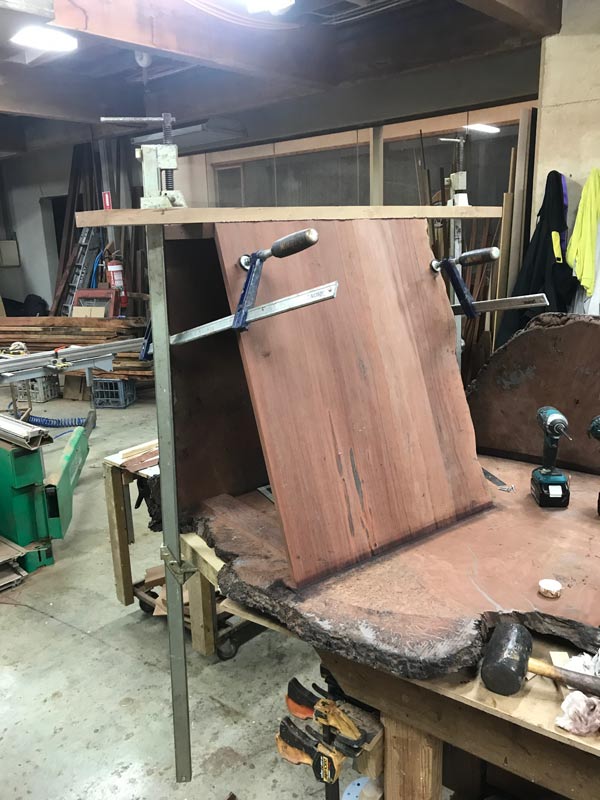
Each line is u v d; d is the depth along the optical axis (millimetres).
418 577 1176
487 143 4500
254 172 5871
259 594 1142
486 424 1851
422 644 957
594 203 3240
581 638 1002
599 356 1611
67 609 2516
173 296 1440
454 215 1654
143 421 5262
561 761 914
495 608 1065
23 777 1698
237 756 1758
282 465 1171
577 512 1463
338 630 1009
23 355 3426
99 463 4230
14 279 8617
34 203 8016
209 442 1532
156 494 1633
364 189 5168
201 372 1506
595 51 3238
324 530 1199
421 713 1039
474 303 1588
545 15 3197
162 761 1745
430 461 1410
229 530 1370
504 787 1318
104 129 6086
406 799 1104
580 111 3348
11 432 2742
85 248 6914
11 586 2684
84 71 5348
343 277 1356
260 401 1163
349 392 1303
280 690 2031
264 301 1200
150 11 3336
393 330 1421
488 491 1528
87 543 3102
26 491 2785
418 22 4074
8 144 6793
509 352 1758
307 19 4172
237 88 5184
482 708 906
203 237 1266
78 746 1801
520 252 3789
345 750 1128
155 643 2285
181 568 1352
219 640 2176
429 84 4461
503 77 4082
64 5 2961
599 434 1420
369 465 1299
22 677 2100
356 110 4969
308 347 1257
